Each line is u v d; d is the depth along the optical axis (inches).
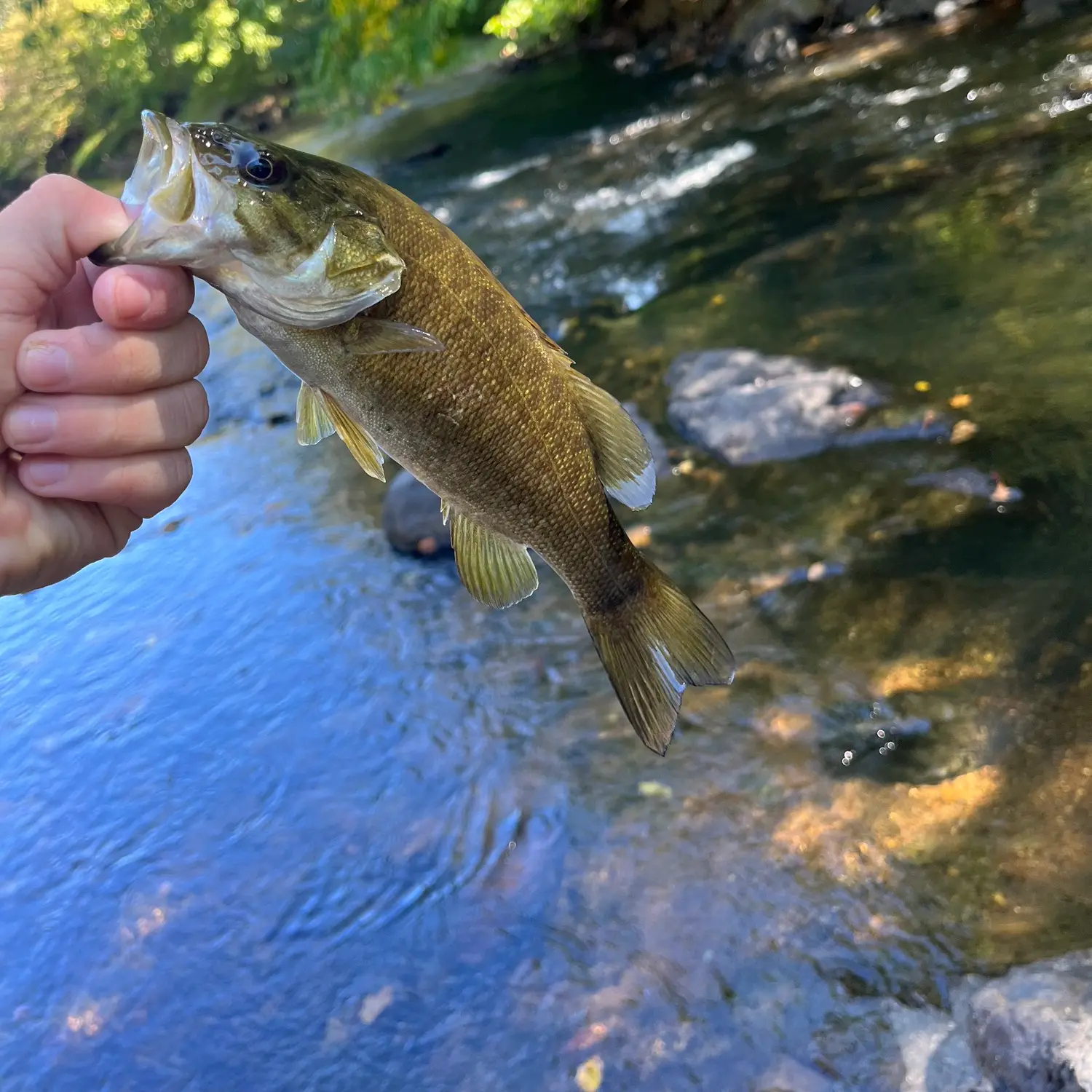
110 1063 27.7
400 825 32.8
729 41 122.8
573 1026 25.7
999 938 24.6
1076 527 35.8
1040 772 28.1
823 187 75.0
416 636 41.3
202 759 37.8
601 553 19.5
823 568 37.8
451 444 17.0
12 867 35.0
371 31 113.9
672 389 52.4
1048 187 61.8
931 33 103.2
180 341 12.6
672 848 29.4
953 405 44.5
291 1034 27.4
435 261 16.2
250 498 57.5
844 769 30.1
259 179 14.7
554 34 142.9
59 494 12.4
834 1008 24.4
